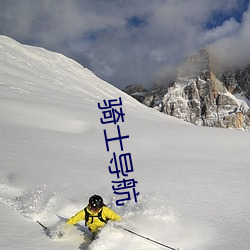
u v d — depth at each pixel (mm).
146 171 12414
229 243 5625
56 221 6734
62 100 48281
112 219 6012
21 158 12922
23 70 77250
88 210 5957
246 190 9805
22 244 5324
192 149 20266
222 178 11539
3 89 42312
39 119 27672
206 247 5512
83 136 22172
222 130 31109
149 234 5973
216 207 7883
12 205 7570
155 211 7297
